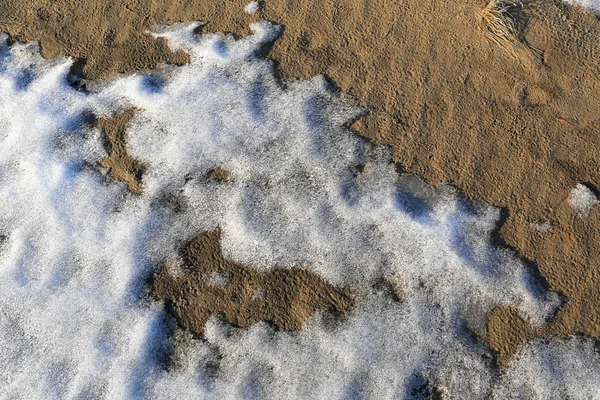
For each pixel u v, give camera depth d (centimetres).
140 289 232
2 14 287
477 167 245
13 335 227
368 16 275
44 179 250
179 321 229
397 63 264
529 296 225
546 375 214
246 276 234
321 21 275
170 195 246
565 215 237
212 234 240
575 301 225
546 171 243
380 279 230
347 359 219
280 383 217
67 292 231
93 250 238
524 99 255
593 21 270
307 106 258
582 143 247
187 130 255
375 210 239
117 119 260
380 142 251
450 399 214
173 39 275
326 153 249
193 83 264
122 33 278
